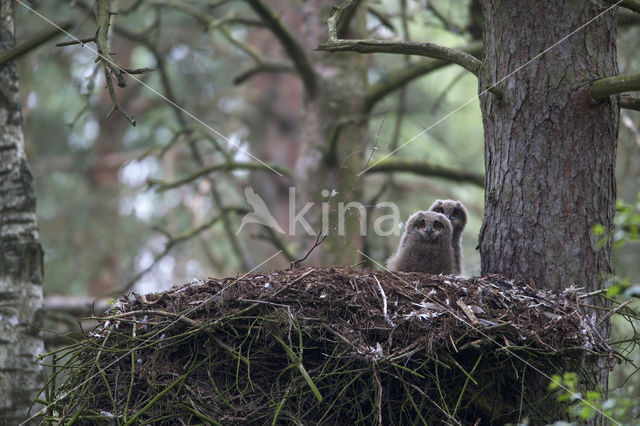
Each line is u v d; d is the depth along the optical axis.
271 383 8.85
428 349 8.31
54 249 28.25
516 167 9.51
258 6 16.89
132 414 8.54
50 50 22.70
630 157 16.58
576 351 8.39
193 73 30.72
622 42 16.89
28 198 12.54
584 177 9.27
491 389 8.93
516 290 8.96
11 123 12.66
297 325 8.57
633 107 9.78
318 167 17.84
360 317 8.73
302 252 17.41
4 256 12.12
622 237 6.92
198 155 20.19
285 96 33.16
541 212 9.33
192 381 8.73
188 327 8.80
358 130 18.09
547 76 9.39
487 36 9.97
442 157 27.00
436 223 12.69
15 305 11.99
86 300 22.06
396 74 17.84
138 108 30.78
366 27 17.73
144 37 19.58
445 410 8.53
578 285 9.14
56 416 8.88
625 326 13.55
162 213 31.06
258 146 32.47
